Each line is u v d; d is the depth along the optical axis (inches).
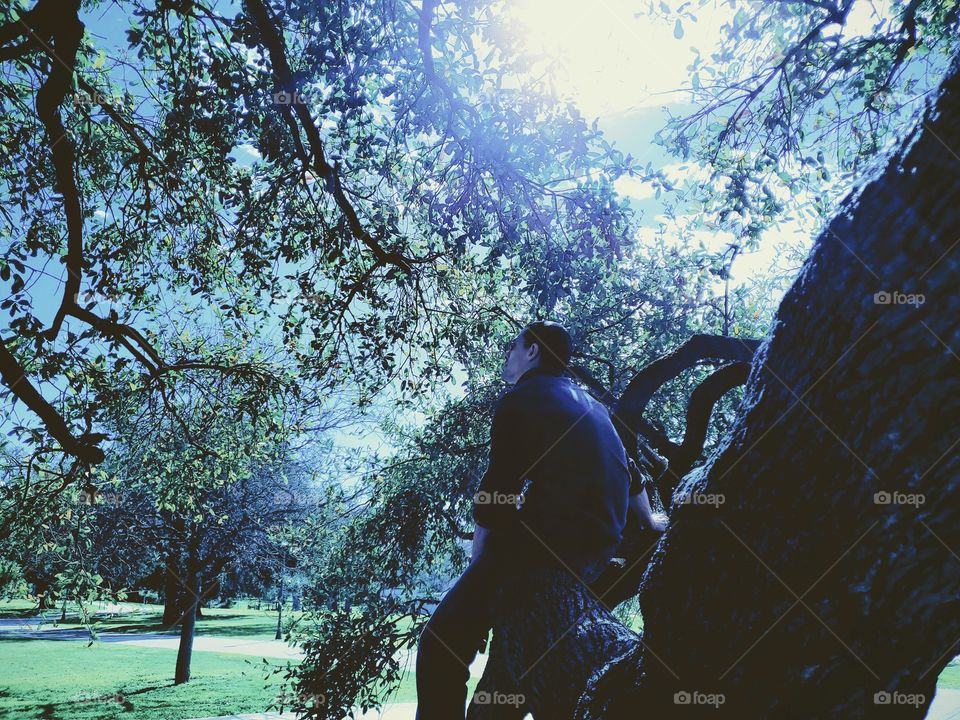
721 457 42.1
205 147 254.7
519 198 249.8
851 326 35.8
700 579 41.0
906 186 35.2
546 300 258.7
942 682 689.0
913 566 34.2
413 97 236.5
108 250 290.7
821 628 36.3
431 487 453.4
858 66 257.4
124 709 726.5
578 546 63.1
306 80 225.0
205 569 831.7
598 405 72.7
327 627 392.8
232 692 838.5
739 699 38.9
